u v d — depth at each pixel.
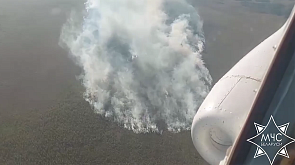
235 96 5.59
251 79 5.66
